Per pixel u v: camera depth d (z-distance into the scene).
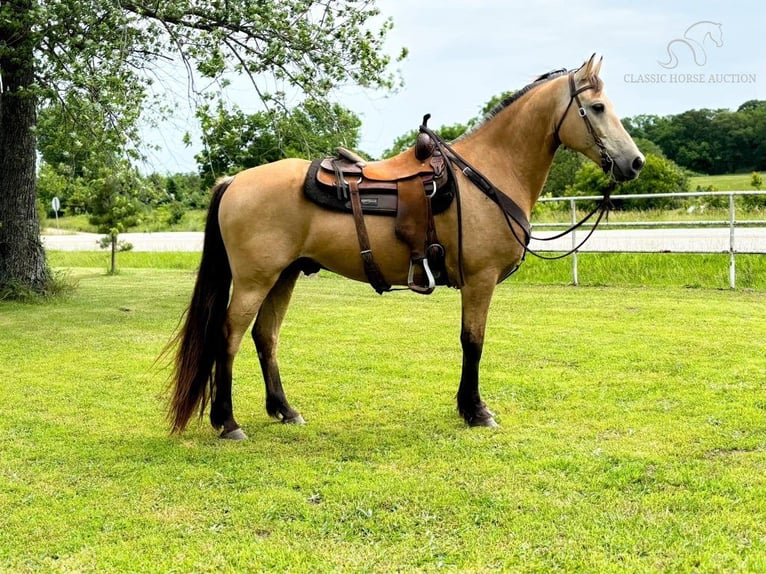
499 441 4.22
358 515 3.26
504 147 4.47
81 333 7.95
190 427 4.66
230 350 4.33
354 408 5.02
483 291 4.42
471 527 3.11
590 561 2.79
